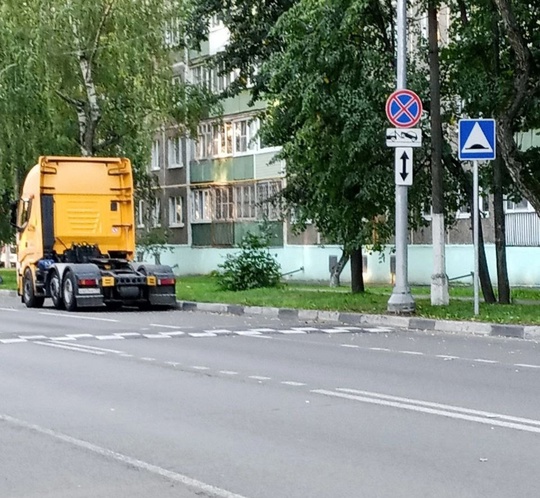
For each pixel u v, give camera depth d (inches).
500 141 859.4
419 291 1242.6
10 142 1444.4
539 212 856.3
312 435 371.2
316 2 903.1
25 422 402.9
